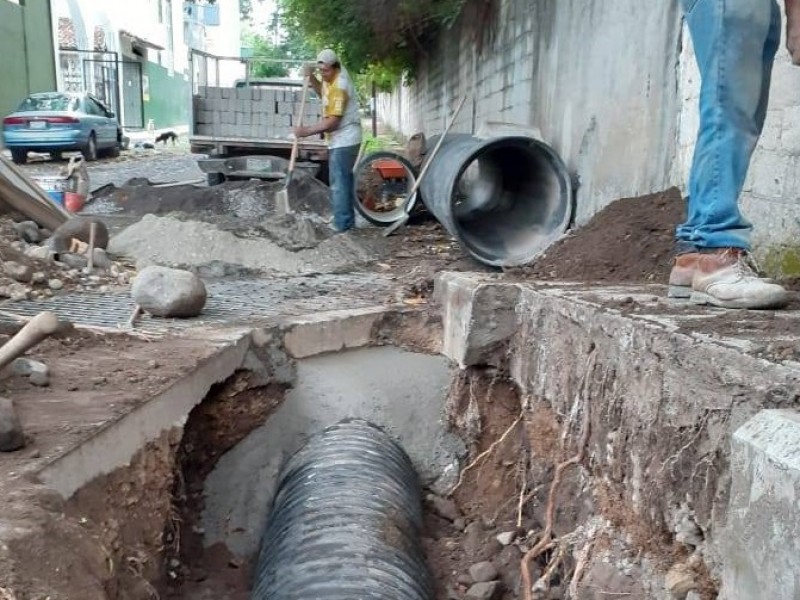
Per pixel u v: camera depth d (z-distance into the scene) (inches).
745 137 133.0
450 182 282.5
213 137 541.3
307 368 199.9
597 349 140.4
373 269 304.3
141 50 1551.4
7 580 82.2
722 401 99.7
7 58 825.5
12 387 135.0
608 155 270.5
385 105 1401.3
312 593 123.2
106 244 295.0
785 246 170.7
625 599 123.0
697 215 139.3
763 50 129.7
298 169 519.5
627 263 219.0
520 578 161.2
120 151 895.1
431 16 642.8
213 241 304.7
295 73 1031.6
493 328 193.8
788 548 79.7
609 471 133.9
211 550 167.0
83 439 113.5
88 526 106.0
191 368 154.4
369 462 168.1
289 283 269.4
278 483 177.9
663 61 230.7
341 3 677.3
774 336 111.2
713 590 101.4
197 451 171.8
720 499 97.7
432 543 176.4
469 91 559.2
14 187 304.3
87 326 189.2
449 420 203.2
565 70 318.7
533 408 178.2
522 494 182.1
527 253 279.1
